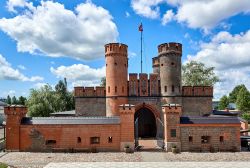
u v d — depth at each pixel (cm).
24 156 4012
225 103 13950
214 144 4416
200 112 5844
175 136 4416
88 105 5812
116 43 5628
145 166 3362
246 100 11588
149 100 5769
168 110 4447
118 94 5584
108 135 4428
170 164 3472
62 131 4422
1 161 3662
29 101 8688
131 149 4356
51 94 9025
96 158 3888
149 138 5831
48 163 3569
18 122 4409
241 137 4962
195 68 9381
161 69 5819
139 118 6294
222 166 3344
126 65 5766
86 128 4434
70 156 4031
